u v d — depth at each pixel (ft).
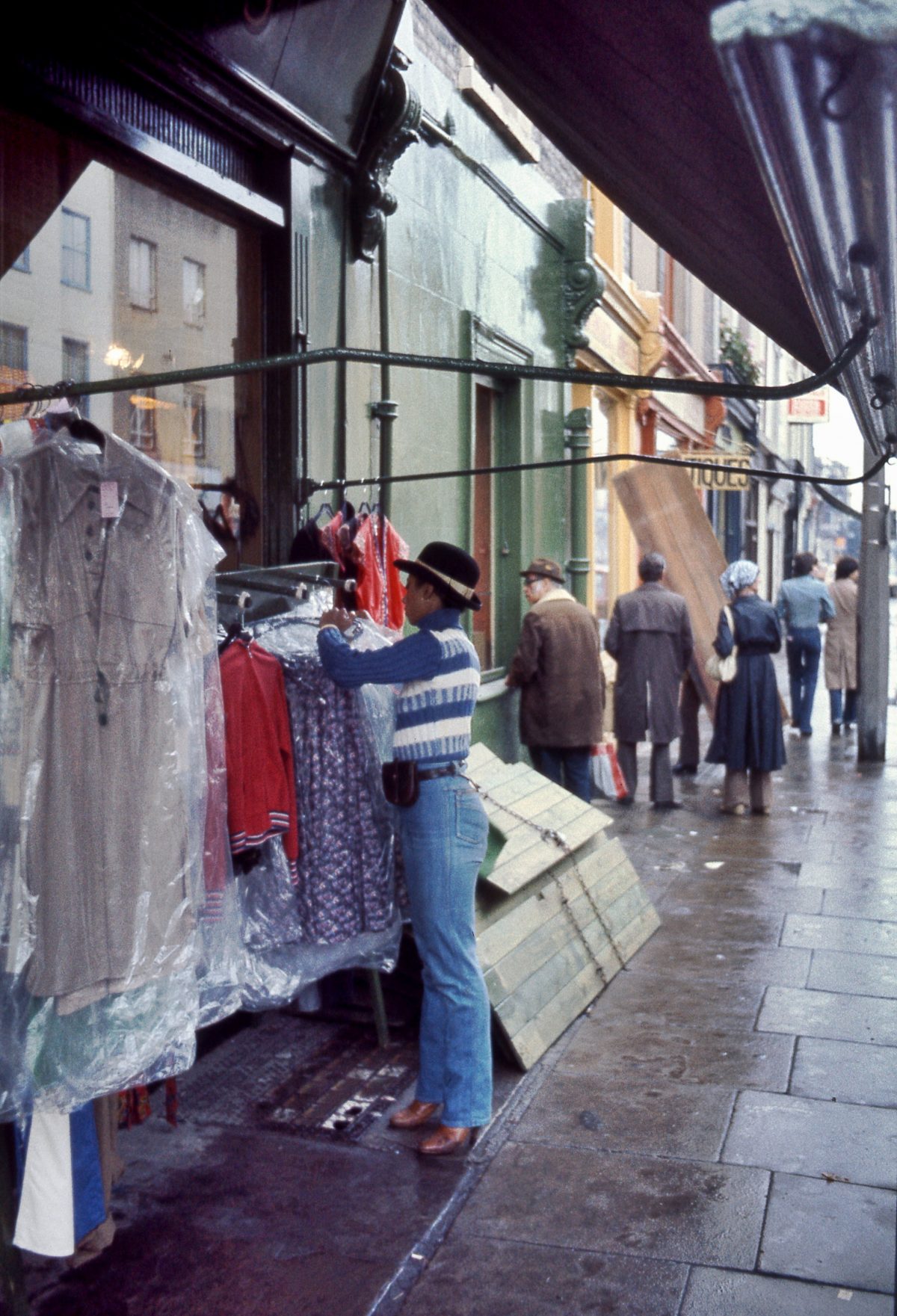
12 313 12.26
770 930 20.06
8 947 8.68
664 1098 13.69
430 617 12.55
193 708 9.72
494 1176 12.01
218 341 15.93
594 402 40.55
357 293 18.99
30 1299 10.00
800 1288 10.04
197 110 14.75
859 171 4.83
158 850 9.32
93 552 9.02
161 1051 9.48
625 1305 9.83
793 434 121.19
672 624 30.12
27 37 11.78
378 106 18.35
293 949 12.73
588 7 7.65
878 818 29.25
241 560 16.60
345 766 12.62
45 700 8.78
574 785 26.53
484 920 15.34
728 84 4.65
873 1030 15.66
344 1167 12.19
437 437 22.88
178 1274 10.36
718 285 13.04
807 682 43.62
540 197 29.32
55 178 12.80
